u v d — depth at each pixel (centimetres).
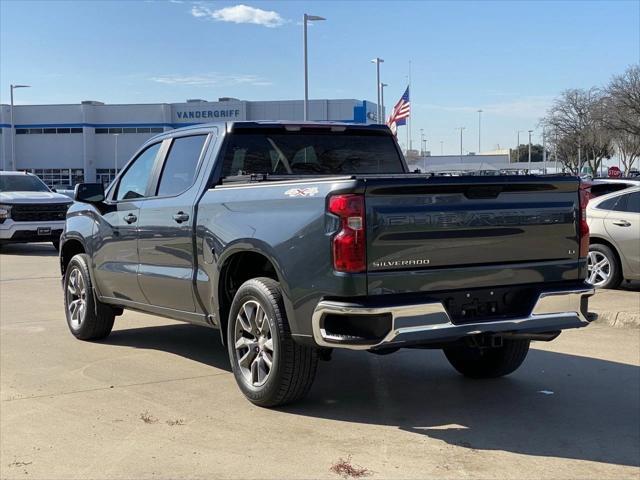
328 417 504
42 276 1326
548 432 476
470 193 464
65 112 7562
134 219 646
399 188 441
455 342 473
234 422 494
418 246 448
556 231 498
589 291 504
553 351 704
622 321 812
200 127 617
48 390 573
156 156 656
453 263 461
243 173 589
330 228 443
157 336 782
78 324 757
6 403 539
